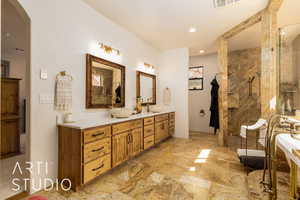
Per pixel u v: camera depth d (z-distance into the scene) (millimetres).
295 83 2283
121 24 3006
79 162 1832
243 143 3869
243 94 4633
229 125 4824
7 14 2463
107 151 2180
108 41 2787
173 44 4109
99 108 2613
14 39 3418
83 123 2047
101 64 2656
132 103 3484
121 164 2629
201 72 5223
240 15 2678
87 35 2406
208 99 5125
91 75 2443
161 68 4617
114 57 2934
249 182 1978
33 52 1771
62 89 2045
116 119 2498
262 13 2574
